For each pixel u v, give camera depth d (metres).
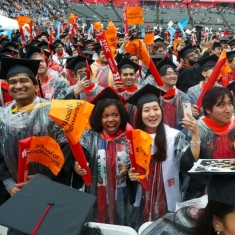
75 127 2.59
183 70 7.39
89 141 3.42
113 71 4.89
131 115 4.84
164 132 3.32
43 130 3.08
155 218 3.32
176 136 3.37
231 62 6.21
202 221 1.96
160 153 3.25
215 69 4.14
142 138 2.79
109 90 3.99
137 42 4.99
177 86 7.47
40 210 1.96
